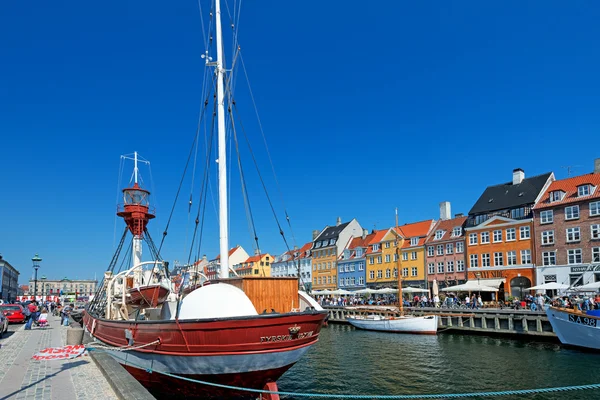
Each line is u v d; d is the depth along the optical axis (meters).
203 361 11.78
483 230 57.84
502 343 33.28
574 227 48.19
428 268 65.75
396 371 22.86
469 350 30.05
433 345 32.97
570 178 52.03
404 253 70.50
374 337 38.91
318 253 91.88
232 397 12.54
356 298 65.50
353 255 82.88
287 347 12.11
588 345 27.84
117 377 10.61
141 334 13.19
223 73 18.09
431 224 68.81
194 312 12.38
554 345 31.06
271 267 107.12
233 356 11.63
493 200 58.62
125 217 27.94
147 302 22.16
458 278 60.72
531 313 35.38
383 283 73.88
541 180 54.66
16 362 13.78
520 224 53.59
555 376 21.33
